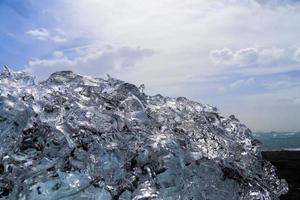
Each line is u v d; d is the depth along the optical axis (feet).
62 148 10.00
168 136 11.75
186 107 14.88
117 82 14.61
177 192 10.34
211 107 16.07
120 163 10.33
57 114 11.01
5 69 13.32
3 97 10.69
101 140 10.53
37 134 10.28
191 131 12.89
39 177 9.46
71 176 9.62
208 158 11.71
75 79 13.82
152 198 9.83
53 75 13.85
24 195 9.29
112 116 11.33
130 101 12.63
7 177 9.68
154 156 10.61
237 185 11.87
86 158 10.04
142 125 11.73
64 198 9.36
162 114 13.29
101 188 9.77
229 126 15.46
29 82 13.12
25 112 10.44
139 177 10.38
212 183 11.30
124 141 10.85
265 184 13.19
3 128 10.05
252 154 14.43
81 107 11.37
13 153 9.88
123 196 9.96
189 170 10.97
